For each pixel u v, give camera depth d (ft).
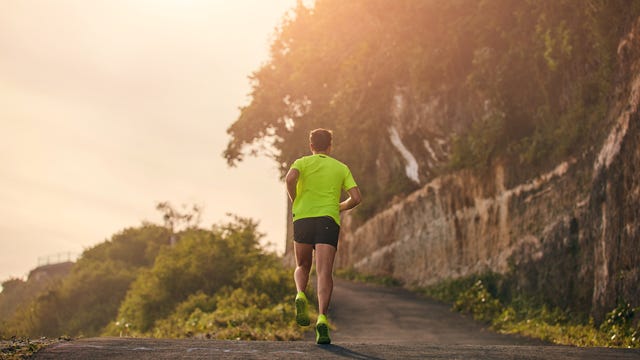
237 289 69.26
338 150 111.96
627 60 49.11
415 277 96.43
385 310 70.74
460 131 85.20
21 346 19.62
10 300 252.21
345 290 91.45
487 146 75.41
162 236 167.53
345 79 101.35
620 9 52.11
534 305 62.39
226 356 18.71
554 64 60.08
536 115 68.95
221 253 74.84
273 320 55.52
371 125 103.19
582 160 58.34
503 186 73.92
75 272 157.38
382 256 108.06
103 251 164.25
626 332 42.19
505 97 71.61
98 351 19.17
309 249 22.65
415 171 100.94
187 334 52.54
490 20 71.72
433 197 93.30
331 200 22.61
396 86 97.50
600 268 49.24
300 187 22.88
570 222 58.85
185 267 74.54
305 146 133.39
